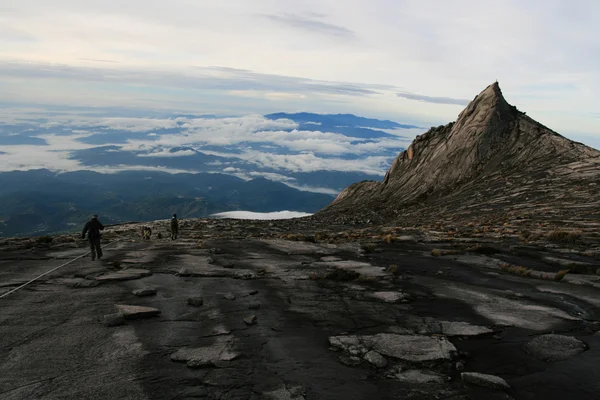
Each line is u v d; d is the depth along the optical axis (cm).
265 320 988
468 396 644
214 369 723
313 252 1984
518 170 5722
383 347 827
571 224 2788
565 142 6012
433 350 814
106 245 2241
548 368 743
